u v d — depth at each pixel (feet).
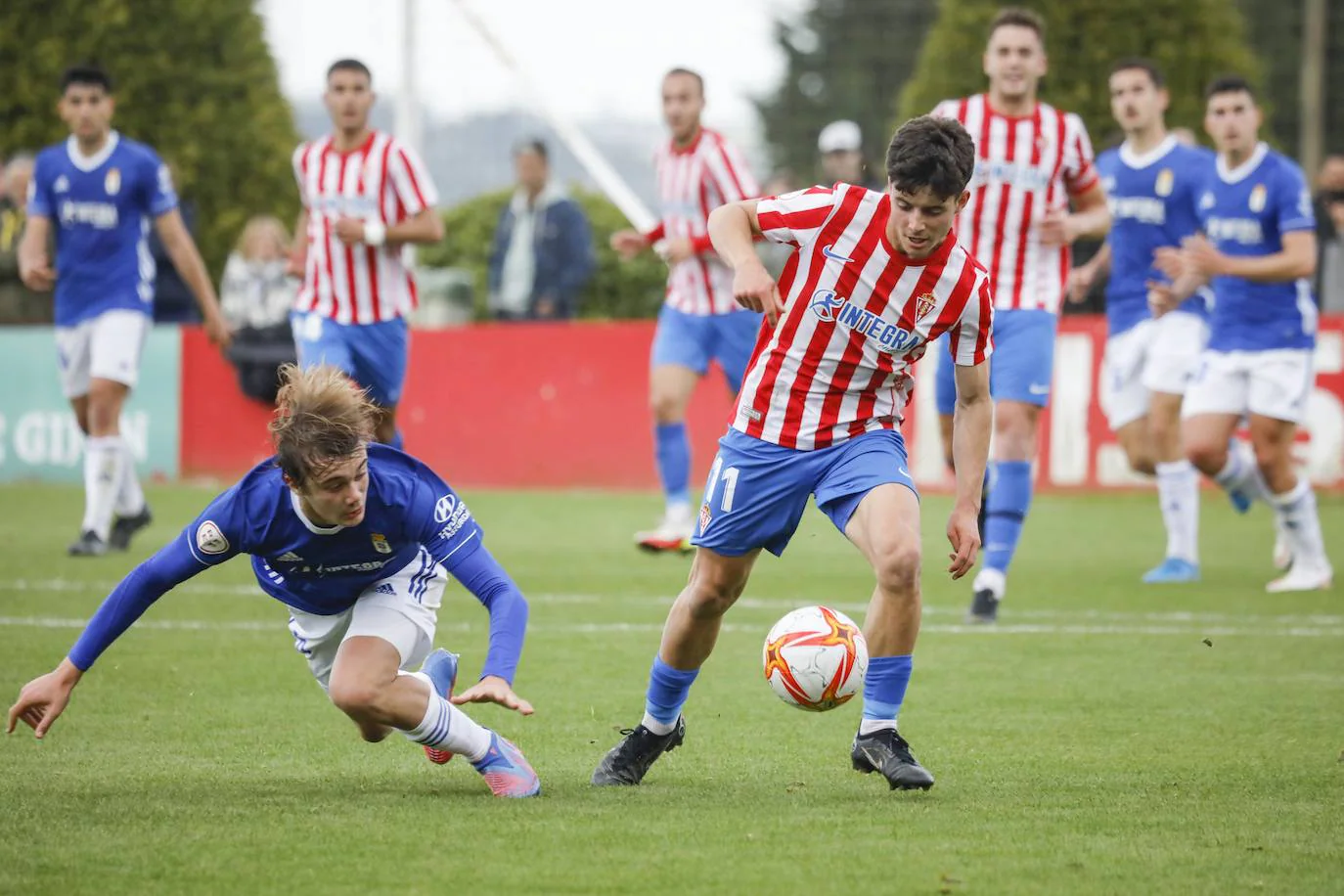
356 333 117.60
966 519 56.29
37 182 121.39
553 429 179.32
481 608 102.68
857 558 134.00
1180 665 83.61
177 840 48.24
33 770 58.54
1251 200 110.73
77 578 110.63
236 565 123.13
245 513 51.90
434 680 55.47
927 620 99.30
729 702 73.41
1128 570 124.98
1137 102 120.98
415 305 119.44
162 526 143.54
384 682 52.19
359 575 53.88
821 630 56.29
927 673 81.15
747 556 57.16
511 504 166.81
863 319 55.52
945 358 99.91
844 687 55.98
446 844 47.93
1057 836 49.39
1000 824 51.01
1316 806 53.67
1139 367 123.34
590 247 189.47
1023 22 98.58
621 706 71.77
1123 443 125.18
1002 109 99.25
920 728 67.87
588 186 230.89
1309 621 99.19
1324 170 173.78
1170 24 192.24
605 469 178.29
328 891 43.24
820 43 259.80
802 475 56.59
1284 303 111.34
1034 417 98.37
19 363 184.34
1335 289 170.09
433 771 59.06
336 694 51.83
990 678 79.82
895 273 55.06
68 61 203.21
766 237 56.49
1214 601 108.27
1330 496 165.58
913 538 54.65
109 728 66.28
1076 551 136.98
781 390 56.44
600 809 52.75
